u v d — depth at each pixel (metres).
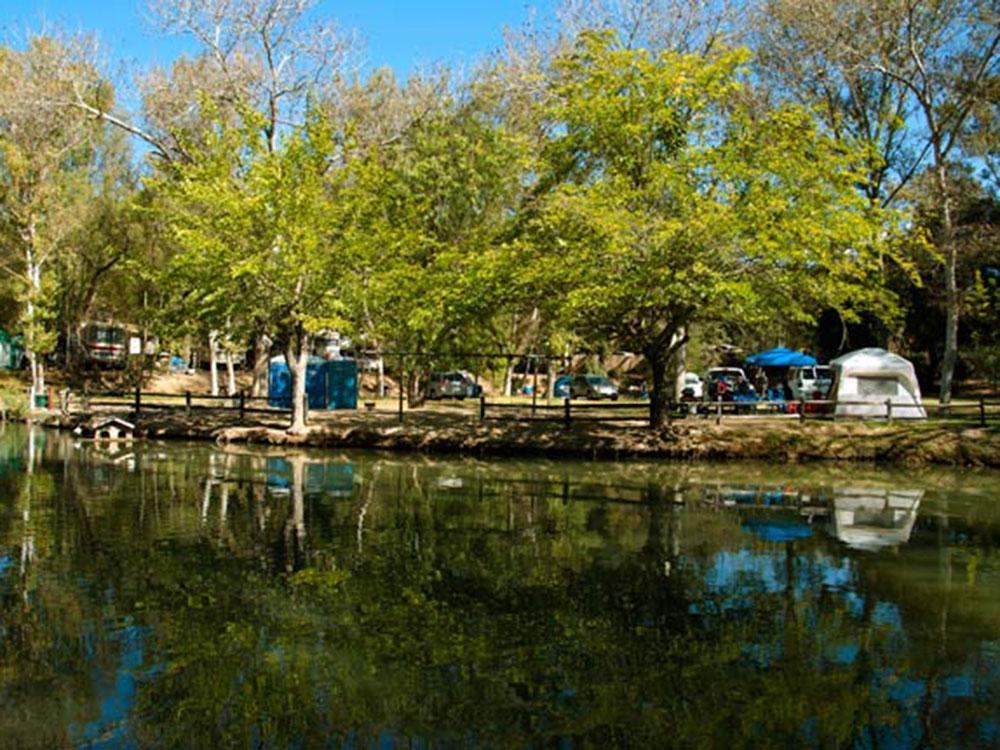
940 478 20.19
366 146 33.09
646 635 8.85
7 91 32.19
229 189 24.25
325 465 21.52
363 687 7.46
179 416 29.27
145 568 11.12
